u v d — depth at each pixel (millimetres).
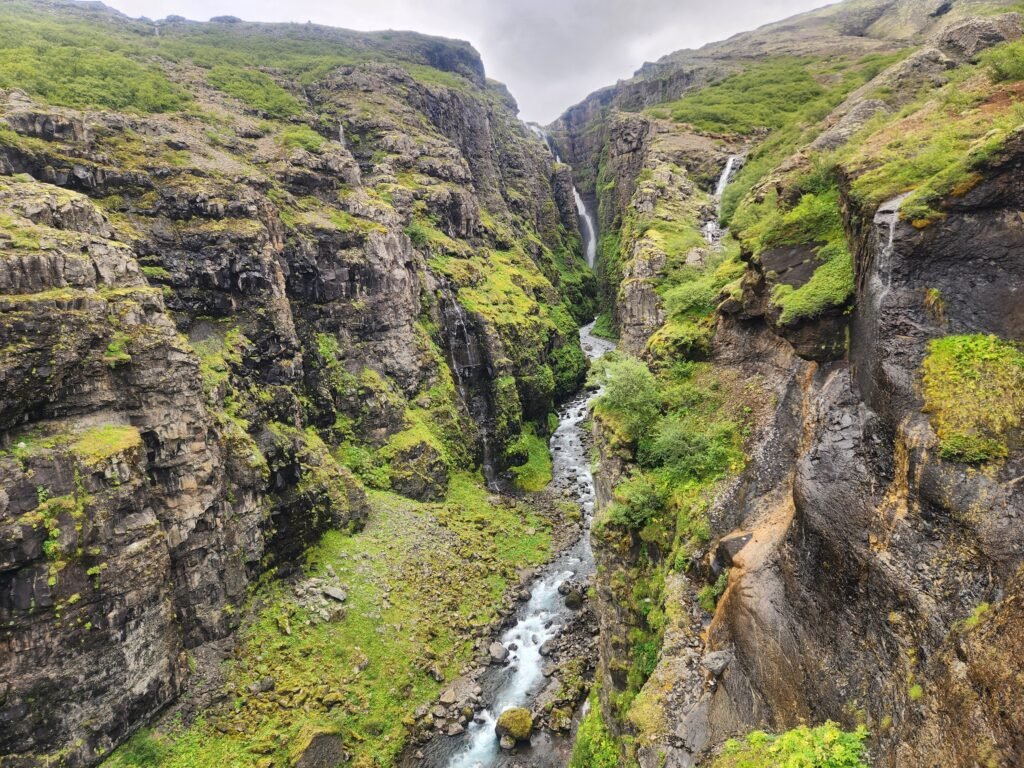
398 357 51062
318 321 46656
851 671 13164
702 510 21812
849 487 14570
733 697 16031
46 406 23109
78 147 37094
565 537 45531
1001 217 13758
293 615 31141
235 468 31156
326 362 45906
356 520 39031
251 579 31375
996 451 11938
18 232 23984
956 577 11586
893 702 11859
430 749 27438
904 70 54812
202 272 37312
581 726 24562
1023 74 21125
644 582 23172
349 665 29844
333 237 48031
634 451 26297
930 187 14891
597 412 29594
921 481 12688
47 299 23094
